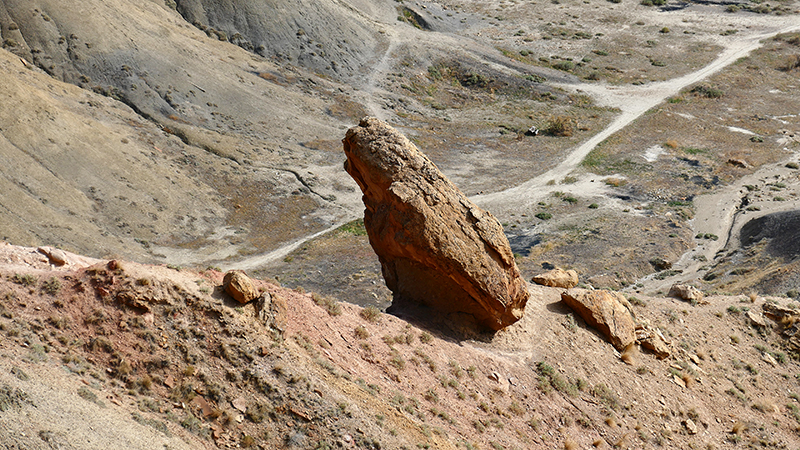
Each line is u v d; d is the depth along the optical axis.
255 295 17.55
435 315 23.75
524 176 78.81
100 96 78.38
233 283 17.06
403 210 22.23
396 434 16.41
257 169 75.19
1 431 10.54
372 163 22.86
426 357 21.00
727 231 61.84
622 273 52.72
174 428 13.70
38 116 64.94
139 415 13.33
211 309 16.50
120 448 11.83
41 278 15.35
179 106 81.56
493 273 22.98
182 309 16.16
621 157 82.94
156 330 15.44
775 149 85.69
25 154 60.66
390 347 20.59
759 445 24.61
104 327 14.91
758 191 71.50
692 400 25.56
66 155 63.25
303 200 71.38
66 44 81.88
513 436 19.95
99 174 63.47
